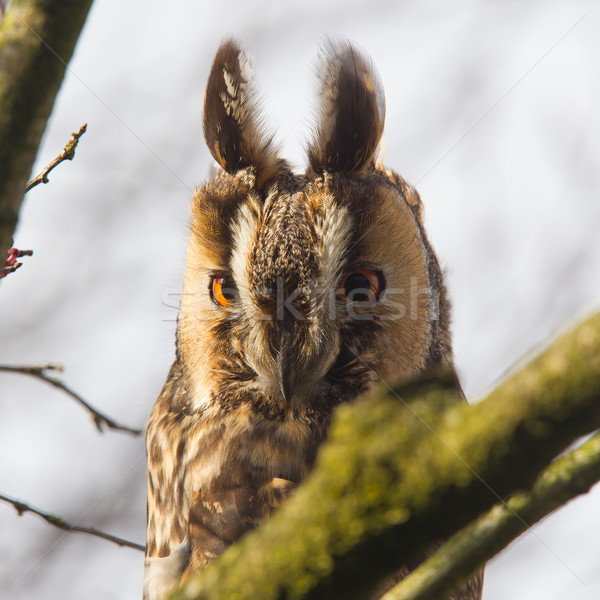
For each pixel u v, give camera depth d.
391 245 8.58
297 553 4.39
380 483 4.26
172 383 9.52
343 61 9.13
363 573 4.34
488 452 4.04
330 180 8.57
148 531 9.63
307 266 8.30
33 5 5.14
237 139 8.95
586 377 3.83
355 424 4.39
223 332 8.87
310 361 8.46
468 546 4.91
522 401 3.96
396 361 8.77
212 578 4.56
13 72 5.10
